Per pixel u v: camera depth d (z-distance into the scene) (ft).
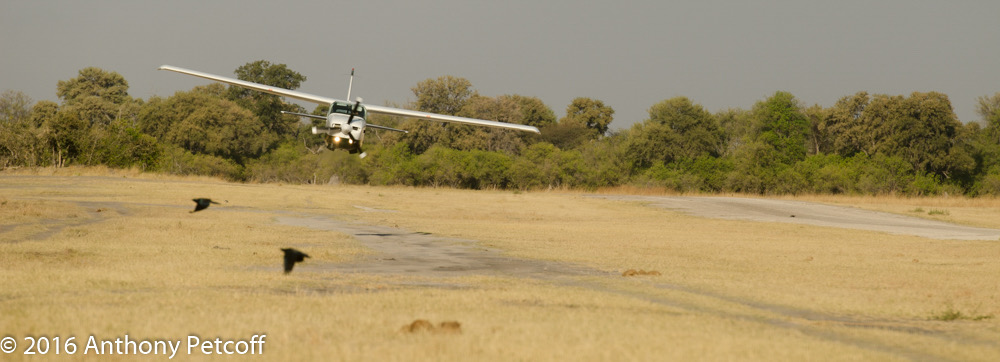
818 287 101.55
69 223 184.85
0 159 437.17
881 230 242.99
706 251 158.30
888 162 627.87
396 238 177.06
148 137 500.33
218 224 194.49
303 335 58.65
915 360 56.65
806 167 644.27
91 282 88.58
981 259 147.84
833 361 52.90
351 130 235.61
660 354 53.16
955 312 80.84
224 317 65.67
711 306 82.58
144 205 260.83
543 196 394.11
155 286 88.33
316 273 106.42
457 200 350.02
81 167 429.38
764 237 209.77
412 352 52.24
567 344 56.13
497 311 72.18
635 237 196.85
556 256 140.77
